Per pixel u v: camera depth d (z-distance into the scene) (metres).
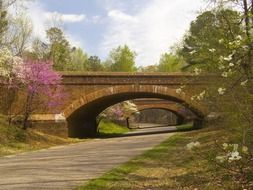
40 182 14.82
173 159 20.95
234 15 11.19
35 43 59.28
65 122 44.69
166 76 47.19
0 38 42.28
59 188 13.52
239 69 9.57
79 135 52.41
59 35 71.56
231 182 12.92
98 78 46.69
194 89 19.11
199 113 42.31
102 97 46.97
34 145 35.06
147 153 23.91
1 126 36.91
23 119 40.78
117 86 47.03
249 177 11.77
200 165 17.62
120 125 80.44
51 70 42.09
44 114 44.28
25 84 40.28
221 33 11.84
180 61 79.81
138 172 17.14
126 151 26.58
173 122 120.69
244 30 9.55
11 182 14.95
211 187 13.20
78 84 46.25
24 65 40.03
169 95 47.03
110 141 39.78
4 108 41.84
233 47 8.74
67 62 78.88
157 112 131.12
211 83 14.70
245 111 10.61
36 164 20.91
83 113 52.28
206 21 16.95
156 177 15.99
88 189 13.26
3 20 42.09
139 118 133.75
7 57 38.62
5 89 41.72
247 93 10.38
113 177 15.67
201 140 24.20
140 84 47.25
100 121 71.00
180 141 31.41
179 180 15.19
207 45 14.94
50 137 40.88
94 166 19.16
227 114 13.09
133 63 97.44
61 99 45.12
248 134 10.61
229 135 14.12
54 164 20.53
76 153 26.81
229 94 11.24
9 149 31.42
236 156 7.45
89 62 101.50
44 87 41.66
